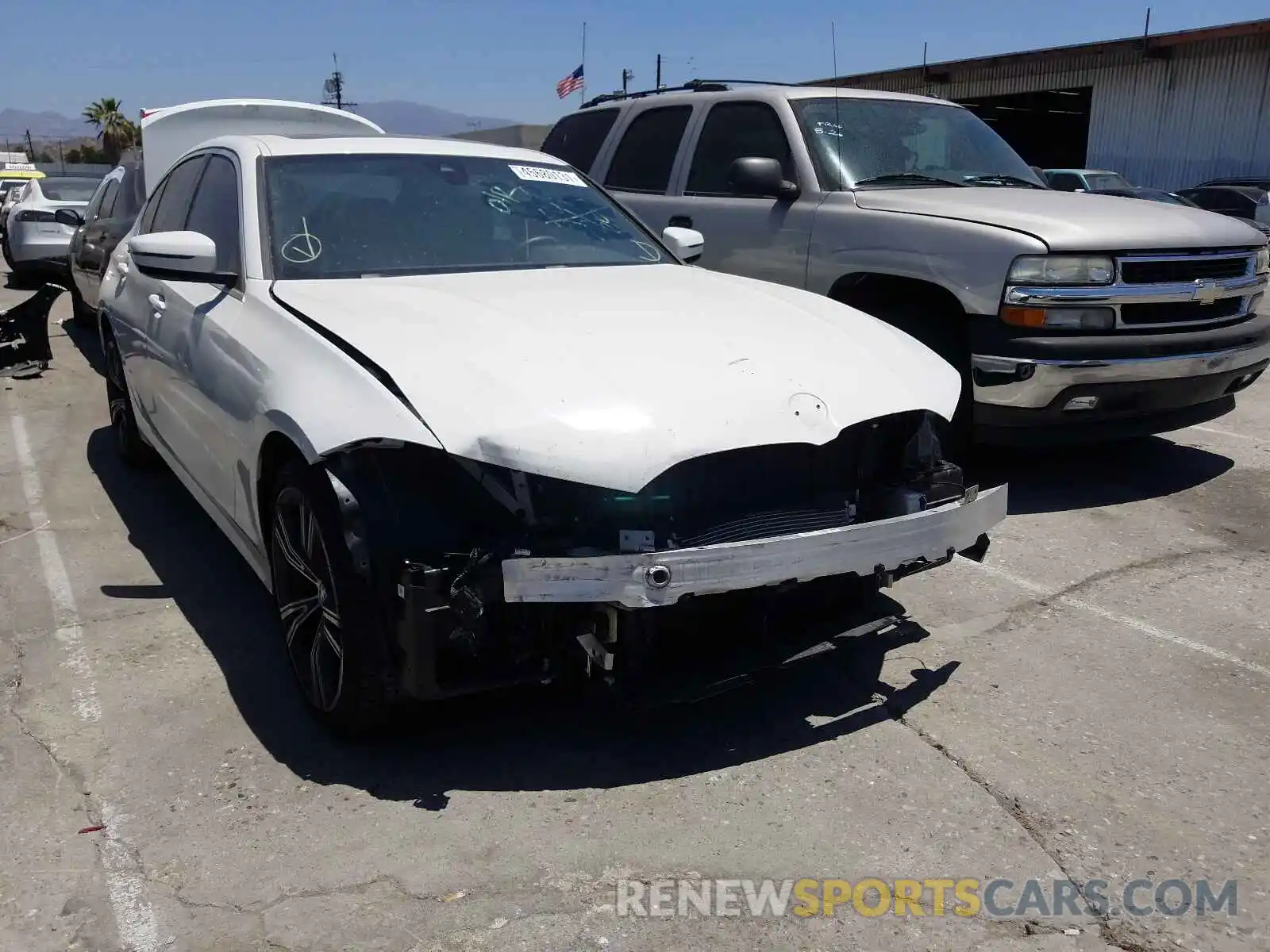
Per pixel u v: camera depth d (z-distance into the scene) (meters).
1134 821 2.92
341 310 3.35
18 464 6.26
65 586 4.48
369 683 2.97
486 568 2.78
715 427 2.89
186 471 4.48
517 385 2.89
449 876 2.68
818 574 2.94
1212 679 3.71
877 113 6.41
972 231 5.18
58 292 8.68
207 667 3.76
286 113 9.16
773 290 4.08
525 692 3.54
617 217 4.73
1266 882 2.68
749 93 6.54
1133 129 27.20
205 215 4.46
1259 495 5.71
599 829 2.86
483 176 4.51
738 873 2.70
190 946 2.44
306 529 3.14
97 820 2.89
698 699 3.00
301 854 2.76
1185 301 5.27
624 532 2.84
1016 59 29.23
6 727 3.36
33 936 2.47
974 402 5.28
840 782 3.09
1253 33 24.20
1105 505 5.56
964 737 3.33
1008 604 4.33
